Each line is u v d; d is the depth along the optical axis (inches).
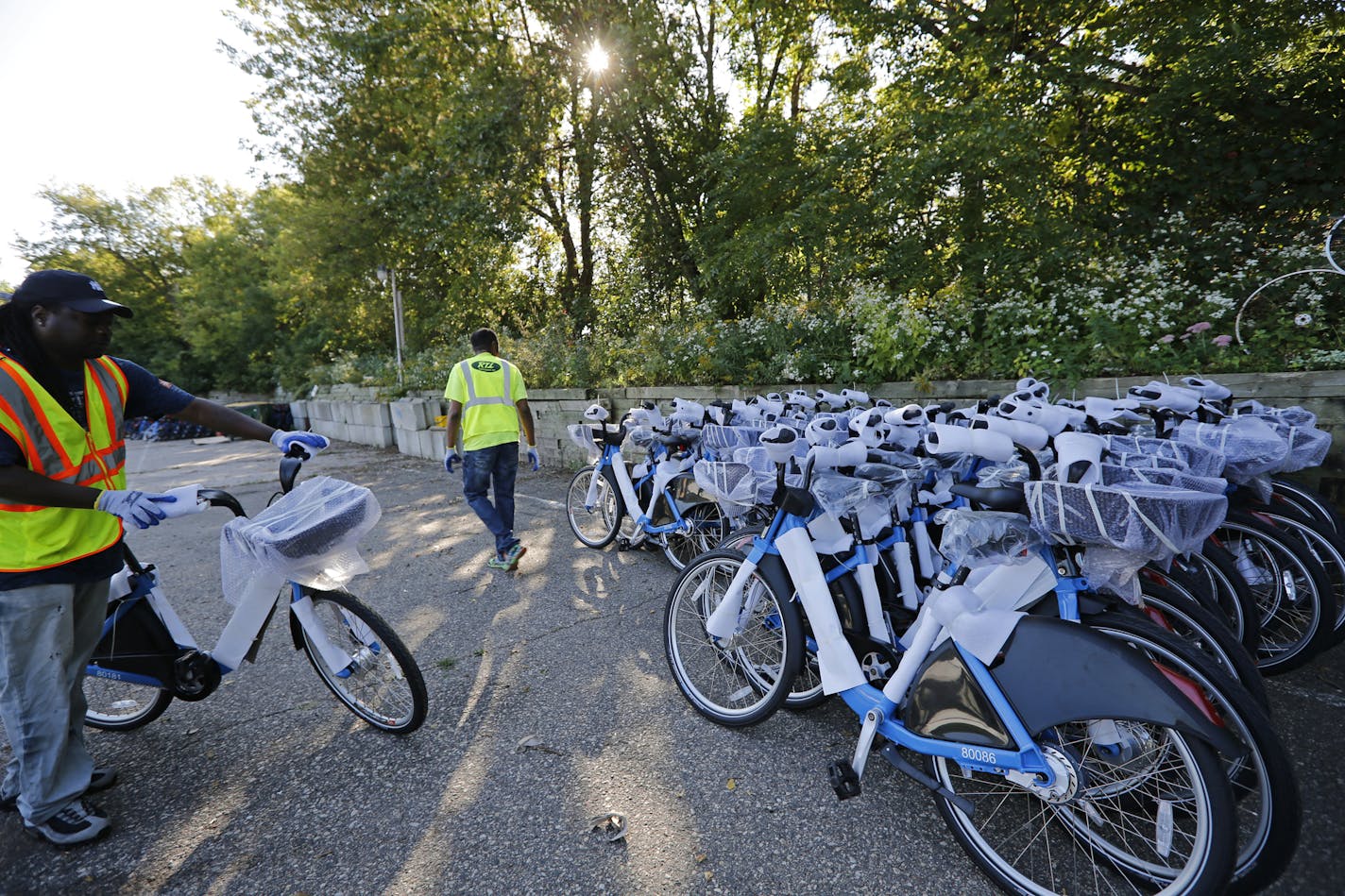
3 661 76.5
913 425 107.0
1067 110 262.5
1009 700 67.1
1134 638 70.0
